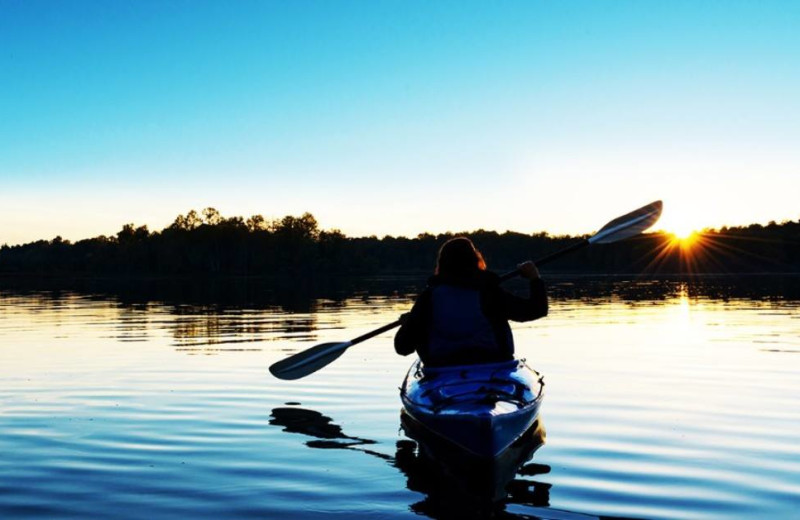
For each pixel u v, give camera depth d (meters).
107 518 3.45
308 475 4.10
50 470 4.25
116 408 6.00
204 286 45.09
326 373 7.66
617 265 84.62
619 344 10.09
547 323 13.53
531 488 3.81
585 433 4.97
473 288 5.04
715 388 6.62
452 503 3.58
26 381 7.40
